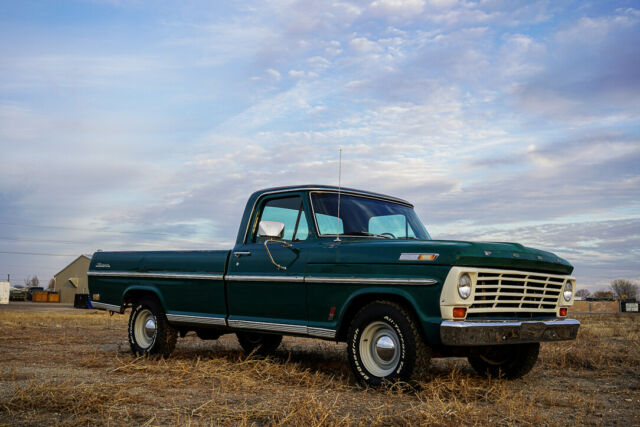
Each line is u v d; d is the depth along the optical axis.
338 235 5.96
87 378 5.52
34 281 149.75
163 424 3.75
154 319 7.51
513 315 5.27
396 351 5.10
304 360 7.41
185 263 7.19
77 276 86.19
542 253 5.52
